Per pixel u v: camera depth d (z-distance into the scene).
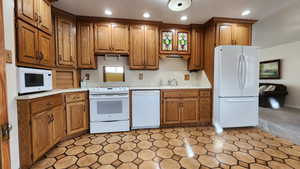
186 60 3.33
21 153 1.45
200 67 3.08
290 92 4.57
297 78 4.39
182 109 2.76
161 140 2.19
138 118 2.64
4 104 0.60
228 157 1.72
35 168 1.51
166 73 3.26
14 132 1.40
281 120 3.15
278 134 2.41
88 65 2.68
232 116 2.63
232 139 2.21
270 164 1.58
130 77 3.11
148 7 2.27
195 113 2.81
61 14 2.39
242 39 2.80
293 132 2.50
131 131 2.57
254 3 2.18
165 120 2.73
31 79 1.62
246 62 2.61
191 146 2.00
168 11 2.42
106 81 3.00
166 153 1.81
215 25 2.71
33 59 1.67
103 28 2.71
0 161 0.58
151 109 2.67
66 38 2.46
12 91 1.38
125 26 2.79
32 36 1.66
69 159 1.68
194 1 2.09
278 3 2.15
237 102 2.62
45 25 1.88
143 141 2.16
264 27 3.20
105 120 2.49
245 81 2.61
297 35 3.80
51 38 2.02
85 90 2.43
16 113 1.43
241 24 2.79
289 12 2.47
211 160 1.66
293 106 4.49
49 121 1.78
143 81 3.17
